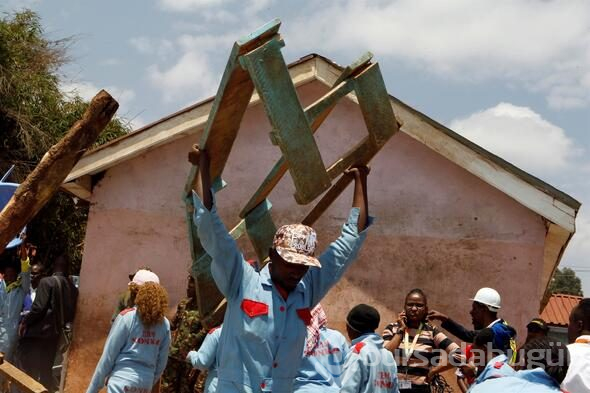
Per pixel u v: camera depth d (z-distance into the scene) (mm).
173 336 7746
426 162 9500
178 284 9758
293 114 3637
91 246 9938
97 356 9656
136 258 9867
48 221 17609
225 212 9797
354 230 4285
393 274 9352
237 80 3623
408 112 9273
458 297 9188
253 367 3842
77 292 9812
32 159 17656
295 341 3932
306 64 9469
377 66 4098
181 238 9844
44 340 9258
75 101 18344
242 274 3914
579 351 4387
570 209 8758
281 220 9680
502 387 4176
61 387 9633
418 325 6984
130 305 7352
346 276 9422
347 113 9734
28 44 17953
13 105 16953
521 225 9188
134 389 6434
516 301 9047
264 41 3523
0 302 9164
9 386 5340
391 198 9508
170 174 9961
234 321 3883
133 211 9953
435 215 9391
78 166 9711
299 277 3920
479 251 9219
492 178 8984
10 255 10023
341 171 4305
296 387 5203
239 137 9914
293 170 3697
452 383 8820
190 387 7496
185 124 9625
